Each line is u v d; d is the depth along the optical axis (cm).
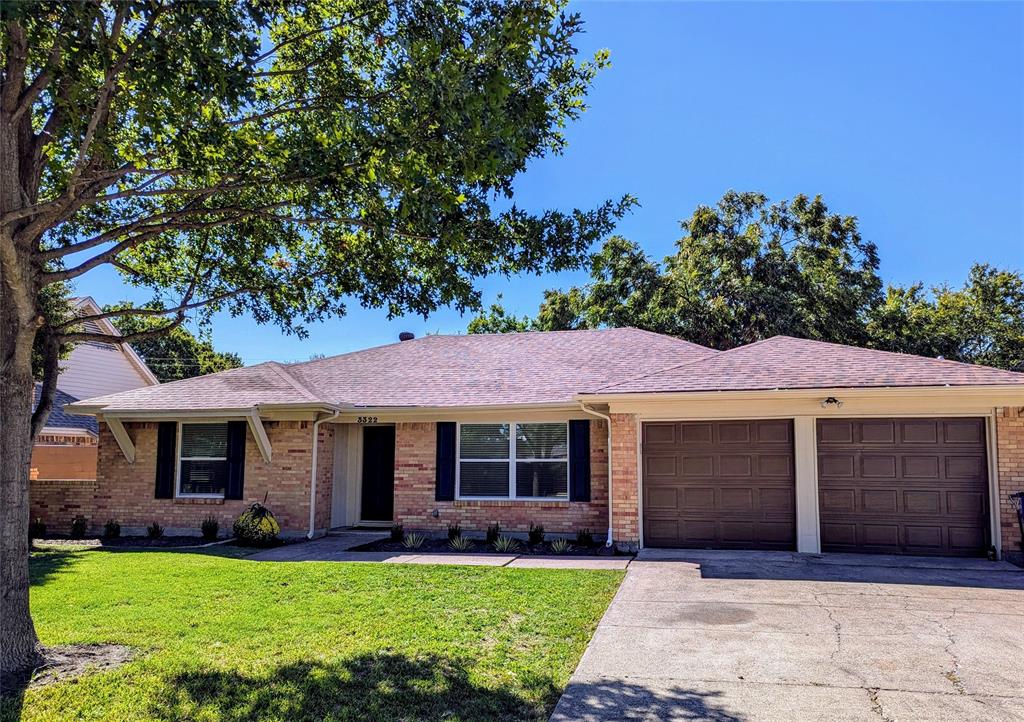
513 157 581
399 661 609
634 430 1252
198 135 636
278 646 655
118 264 905
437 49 559
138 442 1577
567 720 485
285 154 695
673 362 1556
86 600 845
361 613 779
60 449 2359
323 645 657
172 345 4375
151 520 1544
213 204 864
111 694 528
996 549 1095
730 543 1210
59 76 565
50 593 887
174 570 1047
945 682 552
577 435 1414
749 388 1162
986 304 3334
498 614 775
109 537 1507
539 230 737
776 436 1205
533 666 601
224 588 913
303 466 1482
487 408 1427
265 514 1383
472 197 682
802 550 1170
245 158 698
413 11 645
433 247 784
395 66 633
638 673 583
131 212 881
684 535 1230
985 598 835
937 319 3234
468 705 512
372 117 627
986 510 1115
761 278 2842
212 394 1559
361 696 528
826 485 1177
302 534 1458
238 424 1521
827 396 1134
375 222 674
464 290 779
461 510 1455
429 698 525
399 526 1461
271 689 540
